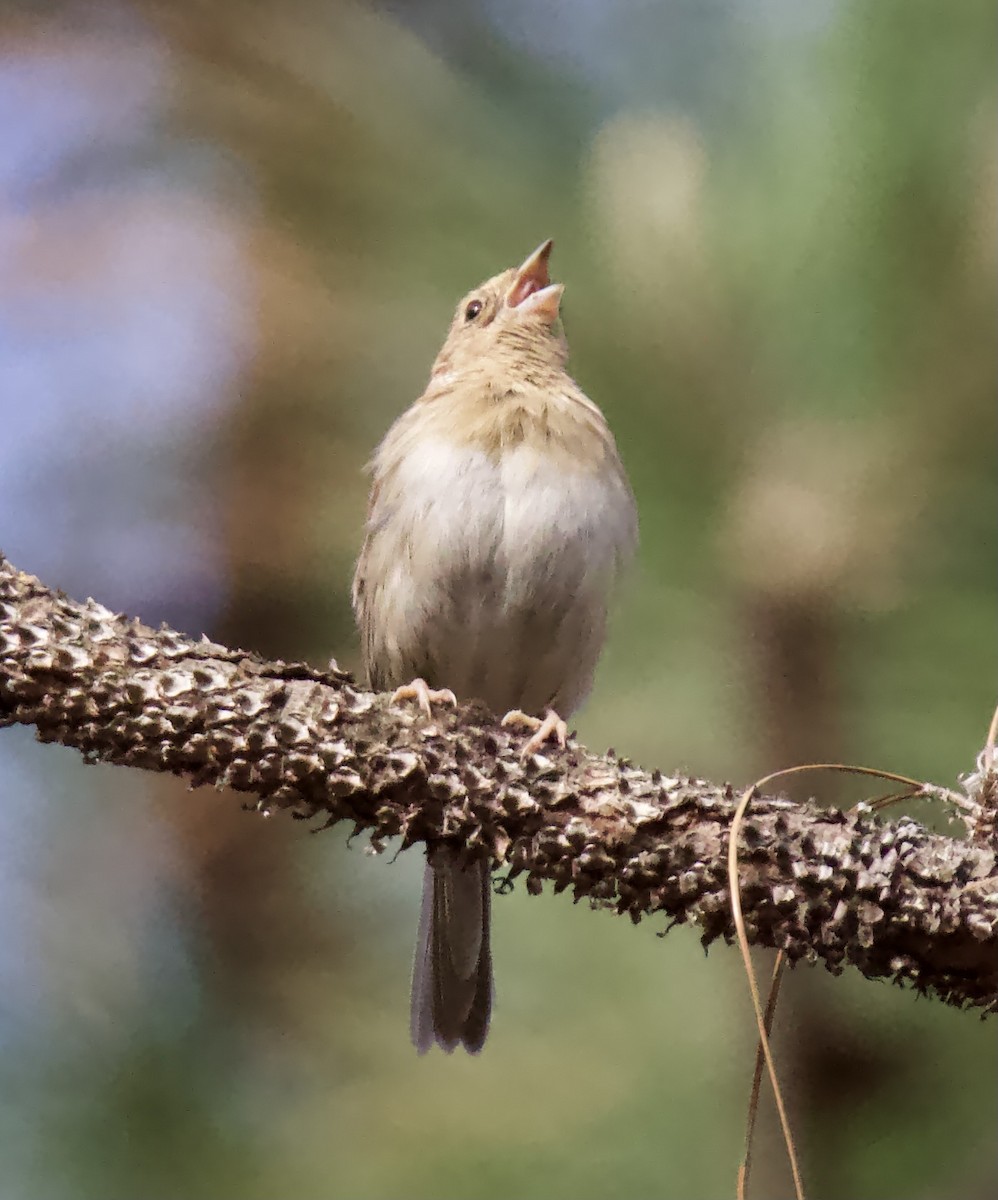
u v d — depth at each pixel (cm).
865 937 253
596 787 254
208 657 255
